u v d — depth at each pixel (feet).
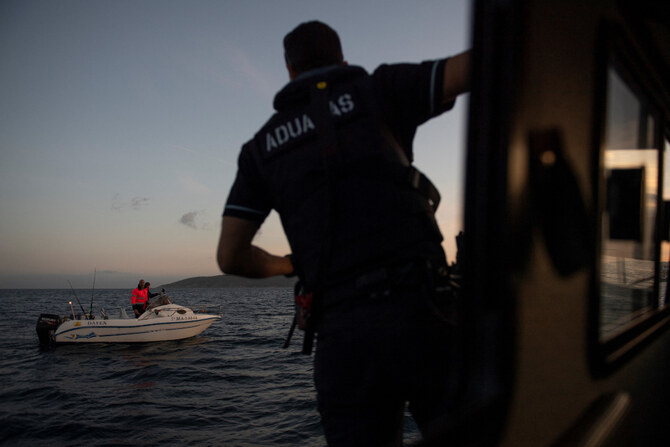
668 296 6.23
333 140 3.14
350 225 2.98
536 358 2.40
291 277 3.97
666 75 5.11
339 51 3.72
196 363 37.45
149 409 21.85
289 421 19.69
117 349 45.88
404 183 3.09
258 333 63.62
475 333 2.18
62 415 20.29
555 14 2.70
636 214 4.71
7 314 116.47
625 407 3.59
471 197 2.23
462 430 2.01
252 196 3.50
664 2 3.89
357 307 2.92
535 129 2.38
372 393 2.92
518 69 2.21
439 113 3.21
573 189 2.84
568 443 2.70
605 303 3.66
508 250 2.12
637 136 4.74
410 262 2.92
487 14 2.28
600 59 3.39
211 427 18.93
